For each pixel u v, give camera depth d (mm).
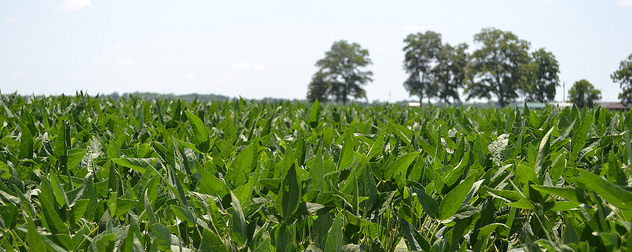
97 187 1423
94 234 1184
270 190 1318
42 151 1901
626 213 1009
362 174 1345
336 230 1011
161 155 1905
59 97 4613
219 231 1189
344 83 117312
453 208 1198
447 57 111188
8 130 2535
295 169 1152
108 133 2697
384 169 1472
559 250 951
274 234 1221
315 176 1270
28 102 4469
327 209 1273
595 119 2863
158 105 3180
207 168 1591
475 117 4473
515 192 1222
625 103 69812
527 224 1315
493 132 3055
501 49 95125
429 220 1383
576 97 84312
